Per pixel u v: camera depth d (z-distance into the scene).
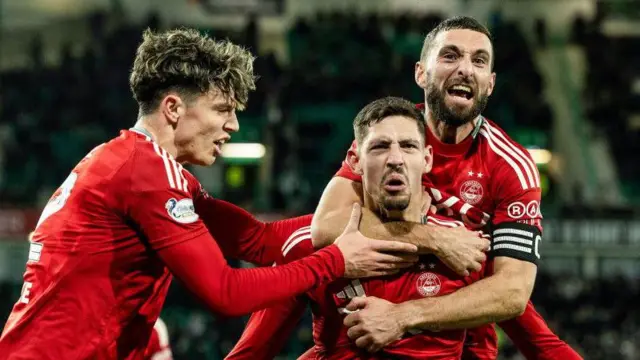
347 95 21.20
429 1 24.11
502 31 22.56
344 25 22.78
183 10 23.83
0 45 23.45
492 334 5.17
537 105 21.45
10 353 3.77
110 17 23.66
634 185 21.66
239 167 20.83
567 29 24.62
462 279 4.31
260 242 4.73
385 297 4.22
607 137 22.45
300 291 3.96
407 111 4.12
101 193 3.82
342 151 20.64
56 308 3.77
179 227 3.82
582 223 18.16
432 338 4.23
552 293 17.38
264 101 20.97
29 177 20.27
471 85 4.48
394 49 22.69
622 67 23.52
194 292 3.84
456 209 4.64
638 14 24.48
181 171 3.96
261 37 23.77
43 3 23.77
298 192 19.33
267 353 4.71
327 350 4.36
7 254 18.08
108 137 20.83
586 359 16.33
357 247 4.11
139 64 4.01
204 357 15.71
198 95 3.99
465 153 4.66
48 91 21.73
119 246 3.85
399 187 4.05
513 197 4.54
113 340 3.86
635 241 18.11
